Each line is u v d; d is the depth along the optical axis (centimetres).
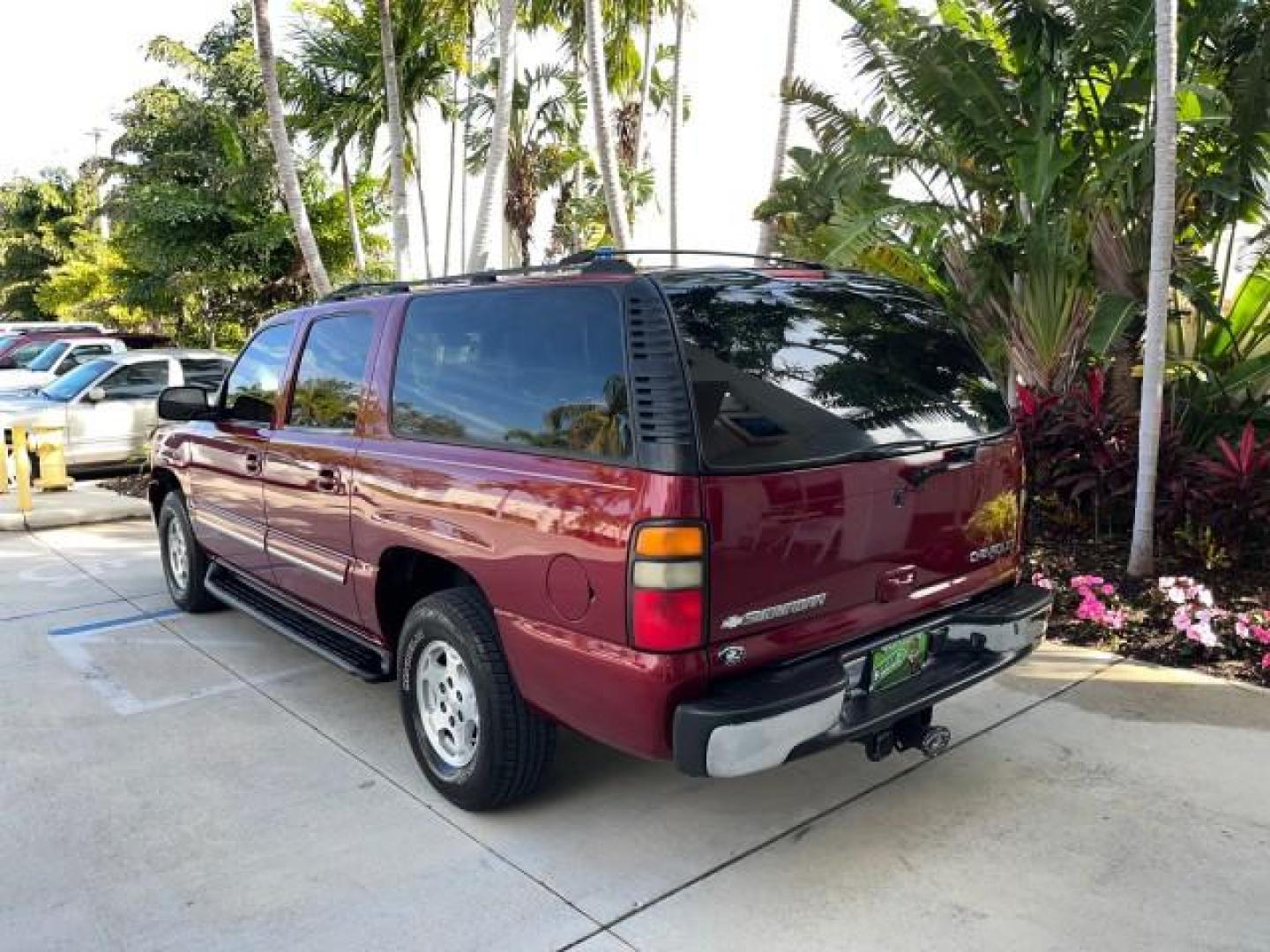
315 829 347
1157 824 338
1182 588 503
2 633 584
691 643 269
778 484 281
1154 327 562
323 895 307
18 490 917
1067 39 753
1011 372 849
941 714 431
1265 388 724
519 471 312
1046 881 307
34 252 3928
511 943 282
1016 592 368
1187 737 404
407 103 1791
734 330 296
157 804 369
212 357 1305
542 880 313
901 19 782
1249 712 427
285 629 469
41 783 388
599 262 318
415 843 337
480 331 345
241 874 319
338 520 402
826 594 296
